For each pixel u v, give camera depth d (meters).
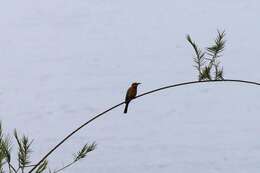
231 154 18.72
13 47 34.97
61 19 40.47
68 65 31.25
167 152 19.09
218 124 21.86
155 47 34.00
